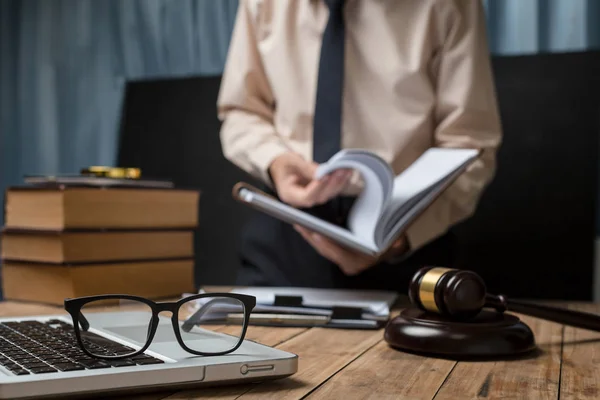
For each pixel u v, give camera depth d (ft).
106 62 10.27
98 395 1.88
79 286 4.17
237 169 8.35
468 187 4.71
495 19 7.93
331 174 4.41
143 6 9.93
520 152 7.18
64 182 4.42
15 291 4.48
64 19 10.56
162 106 8.87
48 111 10.73
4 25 10.95
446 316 2.76
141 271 4.52
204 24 9.53
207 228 8.43
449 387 2.20
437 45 5.06
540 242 7.09
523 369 2.47
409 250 4.53
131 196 4.47
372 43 5.10
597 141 6.96
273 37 5.42
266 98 5.72
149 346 2.22
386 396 2.07
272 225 5.39
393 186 3.74
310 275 5.21
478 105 4.90
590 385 2.24
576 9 7.64
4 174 11.03
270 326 3.33
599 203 7.29
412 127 5.00
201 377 1.99
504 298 2.86
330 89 5.02
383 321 3.35
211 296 2.18
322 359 2.61
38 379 1.76
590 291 6.91
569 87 7.06
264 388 2.13
